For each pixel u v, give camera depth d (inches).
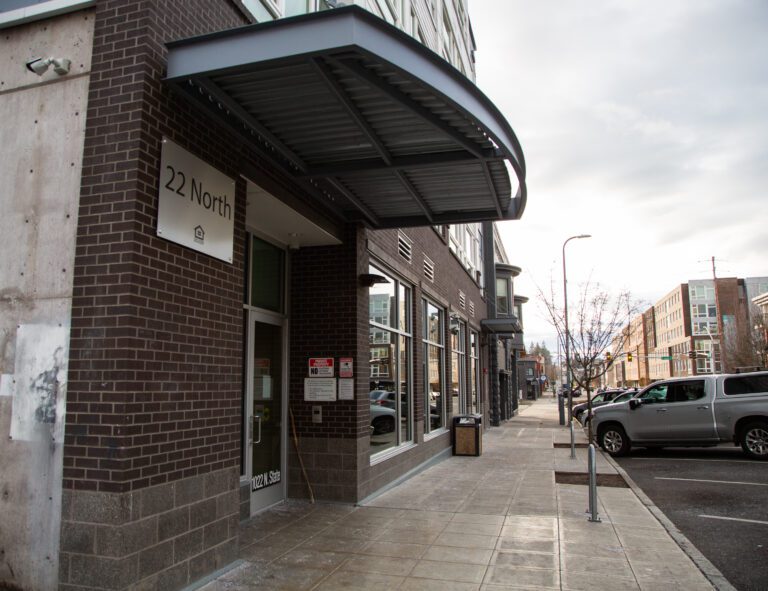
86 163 188.2
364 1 373.1
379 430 400.8
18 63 204.4
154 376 184.2
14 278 193.3
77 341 180.9
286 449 344.5
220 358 218.8
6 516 183.6
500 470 487.2
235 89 200.5
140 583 175.6
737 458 563.5
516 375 1678.2
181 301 199.0
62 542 174.6
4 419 188.4
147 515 179.0
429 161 255.1
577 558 238.1
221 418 217.0
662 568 225.9
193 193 207.8
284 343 350.0
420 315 502.3
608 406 619.2
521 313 1720.0
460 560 235.1
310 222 310.5
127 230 179.8
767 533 290.0
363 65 185.5
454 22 794.8
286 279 356.2
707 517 324.8
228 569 217.9
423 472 474.6
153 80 190.9
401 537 267.7
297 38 177.5
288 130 232.4
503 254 1667.1
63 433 179.0
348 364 342.6
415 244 497.0
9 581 180.7
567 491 385.7
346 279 350.6
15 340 190.2
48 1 201.5
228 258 227.1
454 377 693.9
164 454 187.0
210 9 223.8
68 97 195.5
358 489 336.2
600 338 855.1
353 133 236.2
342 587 205.0
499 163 261.1
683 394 585.3
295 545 254.4
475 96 206.4
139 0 191.2
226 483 217.9
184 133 204.7
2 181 199.9
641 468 519.5
